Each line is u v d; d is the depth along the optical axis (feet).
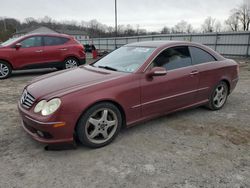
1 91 20.40
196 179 8.22
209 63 14.10
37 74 29.60
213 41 64.85
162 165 9.03
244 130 12.19
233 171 8.69
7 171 8.62
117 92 10.21
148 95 11.30
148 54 11.91
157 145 10.55
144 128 12.29
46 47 27.78
